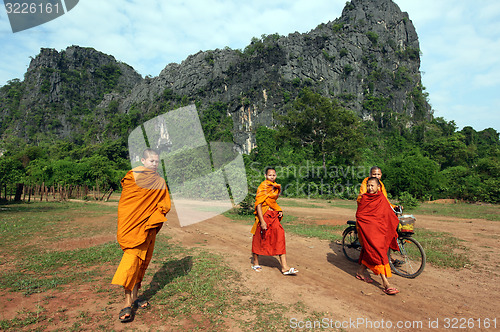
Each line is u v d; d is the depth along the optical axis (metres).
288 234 7.03
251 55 95.31
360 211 3.79
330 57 90.69
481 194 19.02
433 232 7.28
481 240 6.44
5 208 12.29
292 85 85.38
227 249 5.46
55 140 117.69
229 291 3.34
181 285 3.46
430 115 90.75
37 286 3.34
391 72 91.19
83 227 7.66
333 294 3.37
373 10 102.12
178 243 5.96
